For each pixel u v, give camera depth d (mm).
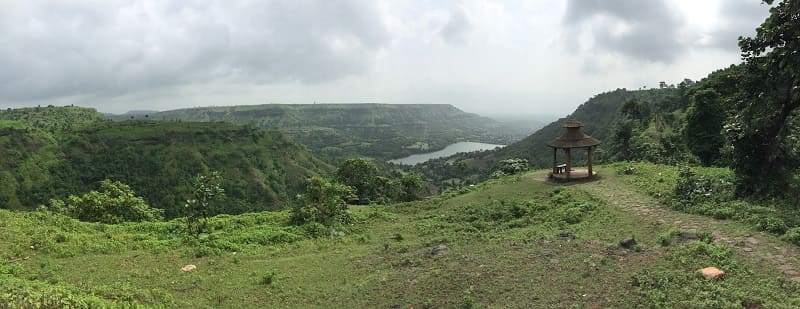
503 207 24391
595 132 118812
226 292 13188
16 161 96875
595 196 22766
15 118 148375
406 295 12031
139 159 109438
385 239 20516
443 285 12273
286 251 18453
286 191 112812
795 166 17922
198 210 21938
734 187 18531
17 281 12180
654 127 78438
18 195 89875
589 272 11898
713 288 10109
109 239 18781
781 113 18203
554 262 12938
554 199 24016
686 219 16266
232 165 115625
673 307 9648
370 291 12609
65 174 99688
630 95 134875
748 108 18953
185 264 16203
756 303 9430
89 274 14555
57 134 115188
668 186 22016
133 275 14672
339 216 24344
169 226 21906
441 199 31031
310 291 13094
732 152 18922
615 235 15258
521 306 10523
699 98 35844
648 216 17500
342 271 14977
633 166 30781
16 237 16969
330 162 156250
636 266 11992
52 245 16797
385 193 42156
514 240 16188
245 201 100812
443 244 17203
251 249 18625
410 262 15016
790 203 16312
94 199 24469
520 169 40938
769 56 18422
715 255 11828
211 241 18969
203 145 121312
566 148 29359
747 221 14617
